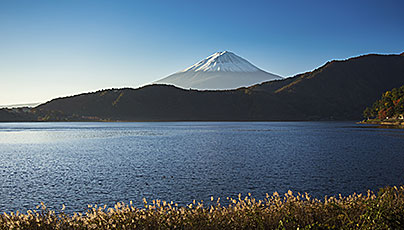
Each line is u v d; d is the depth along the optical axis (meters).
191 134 115.50
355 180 26.70
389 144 66.38
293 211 10.20
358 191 22.55
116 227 9.20
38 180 28.33
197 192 22.77
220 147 62.47
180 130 150.88
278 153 50.41
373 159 41.75
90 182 26.97
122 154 50.91
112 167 36.09
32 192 23.34
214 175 29.86
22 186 25.59
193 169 33.88
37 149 63.16
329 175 29.36
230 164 37.72
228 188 23.95
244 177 28.61
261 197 21.08
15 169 35.59
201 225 9.28
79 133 128.38
